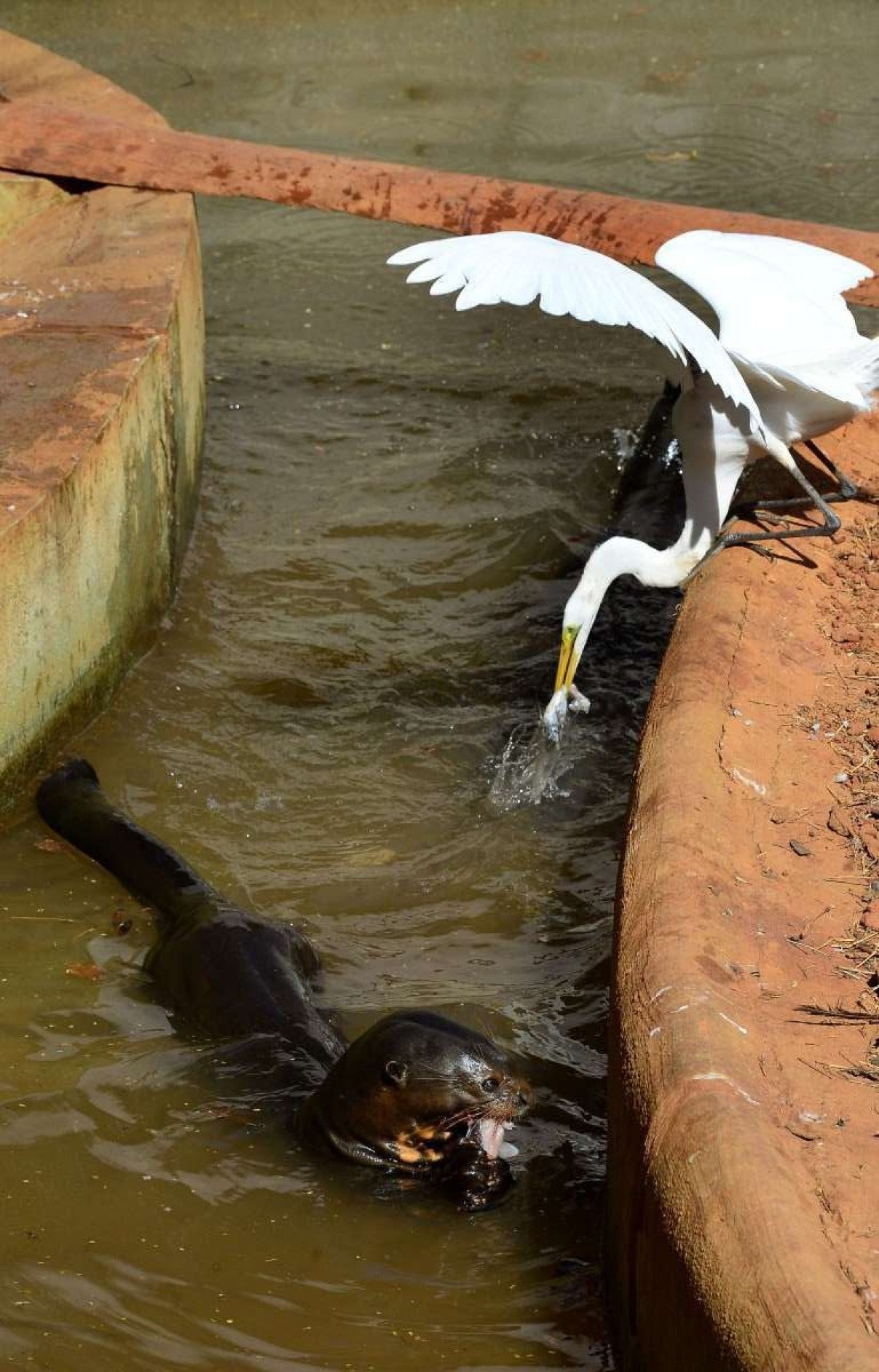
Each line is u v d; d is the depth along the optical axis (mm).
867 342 5875
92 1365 3900
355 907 5703
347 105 13695
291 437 9023
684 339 4828
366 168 8250
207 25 15055
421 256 4766
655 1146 3350
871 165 12531
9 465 6117
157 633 7258
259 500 8398
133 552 6859
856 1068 3654
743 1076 3457
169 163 8461
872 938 4102
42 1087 4816
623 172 12438
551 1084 4836
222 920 5355
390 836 6086
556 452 8891
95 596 6504
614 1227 3873
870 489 6410
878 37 14961
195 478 8195
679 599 7641
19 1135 4629
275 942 5301
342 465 8758
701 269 6094
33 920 5559
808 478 6441
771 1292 2920
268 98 13812
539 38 14922
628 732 6715
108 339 6992
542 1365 3893
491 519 8258
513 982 5324
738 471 6000
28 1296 4098
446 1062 4379
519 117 13477
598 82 14141
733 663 5152
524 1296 4105
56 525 6059
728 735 4793
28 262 8219
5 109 8797
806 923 4145
